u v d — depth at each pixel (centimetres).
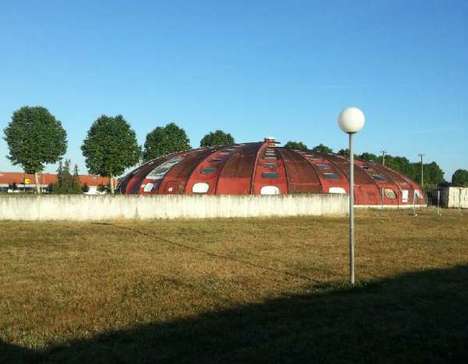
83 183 9281
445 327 804
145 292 1073
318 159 5034
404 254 1656
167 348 703
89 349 701
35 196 2791
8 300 995
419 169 11256
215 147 5331
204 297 1024
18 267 1379
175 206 3089
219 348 703
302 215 3425
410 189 5253
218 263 1459
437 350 700
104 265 1419
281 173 4562
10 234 2167
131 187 5000
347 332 771
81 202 2866
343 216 3481
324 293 1057
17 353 688
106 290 1091
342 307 927
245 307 938
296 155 4981
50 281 1189
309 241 2022
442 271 1325
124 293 1065
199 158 4862
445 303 961
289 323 828
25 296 1034
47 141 6228
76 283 1166
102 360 657
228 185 4422
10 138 6159
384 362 653
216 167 4647
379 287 1116
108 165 6175
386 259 1543
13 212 2755
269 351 688
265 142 5369
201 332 777
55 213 2823
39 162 6256
